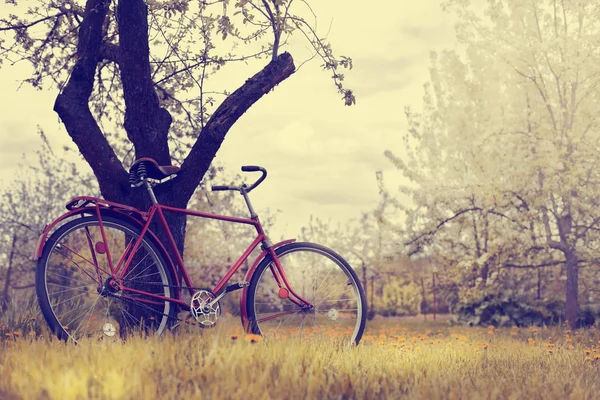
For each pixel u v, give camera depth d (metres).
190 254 14.98
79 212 4.14
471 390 3.26
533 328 12.76
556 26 13.86
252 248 4.59
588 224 13.55
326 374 3.28
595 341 9.24
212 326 4.27
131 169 4.57
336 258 4.71
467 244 14.93
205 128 5.57
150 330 4.18
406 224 15.07
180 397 2.60
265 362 3.20
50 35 7.00
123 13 5.50
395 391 3.09
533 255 13.59
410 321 17.56
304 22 6.34
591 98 13.30
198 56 7.06
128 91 5.61
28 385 2.64
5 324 6.33
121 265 4.27
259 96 5.81
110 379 2.61
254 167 4.67
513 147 13.94
